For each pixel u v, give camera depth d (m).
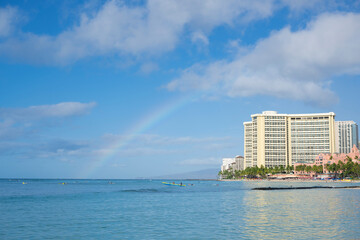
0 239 44.09
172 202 98.44
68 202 100.69
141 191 168.38
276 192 142.25
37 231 49.56
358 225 52.19
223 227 51.25
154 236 45.00
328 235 44.59
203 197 118.19
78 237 45.03
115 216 66.00
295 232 46.66
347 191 145.62
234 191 156.88
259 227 50.94
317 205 83.38
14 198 118.56
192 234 46.03
